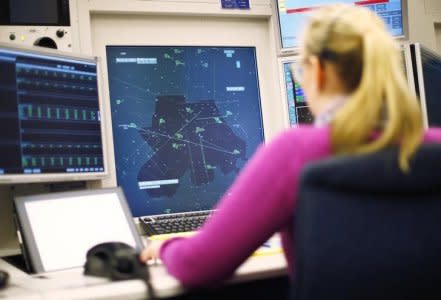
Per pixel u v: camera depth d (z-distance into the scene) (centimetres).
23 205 123
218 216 88
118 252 99
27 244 118
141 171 175
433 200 75
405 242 73
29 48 138
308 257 73
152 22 185
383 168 72
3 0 159
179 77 185
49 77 143
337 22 89
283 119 184
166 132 181
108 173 159
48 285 97
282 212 85
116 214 135
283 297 121
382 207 73
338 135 81
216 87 190
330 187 73
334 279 73
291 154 84
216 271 88
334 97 90
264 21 200
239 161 189
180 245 94
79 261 121
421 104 179
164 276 97
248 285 121
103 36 179
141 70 181
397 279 74
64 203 129
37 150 138
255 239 86
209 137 186
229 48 194
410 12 236
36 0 164
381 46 84
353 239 73
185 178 180
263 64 198
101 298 86
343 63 88
